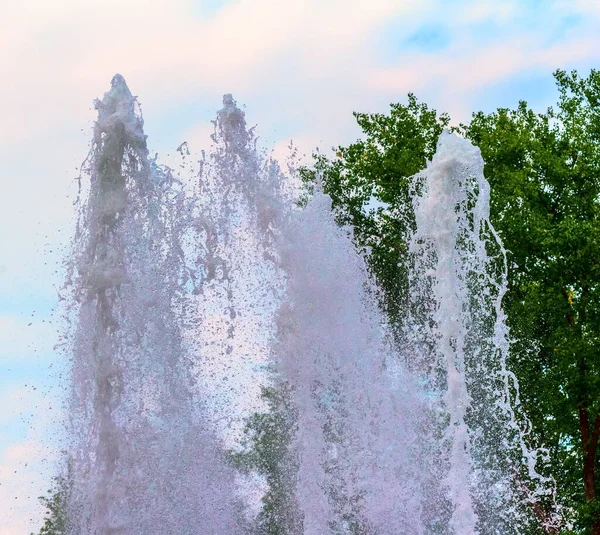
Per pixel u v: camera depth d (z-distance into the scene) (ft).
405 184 92.99
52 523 38.42
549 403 88.12
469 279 44.75
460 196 44.57
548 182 96.53
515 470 45.96
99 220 39.86
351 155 103.86
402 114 104.73
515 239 92.32
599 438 93.81
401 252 88.12
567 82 102.32
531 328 88.99
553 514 82.28
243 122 42.32
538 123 101.60
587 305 92.27
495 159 96.02
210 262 41.32
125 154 40.32
